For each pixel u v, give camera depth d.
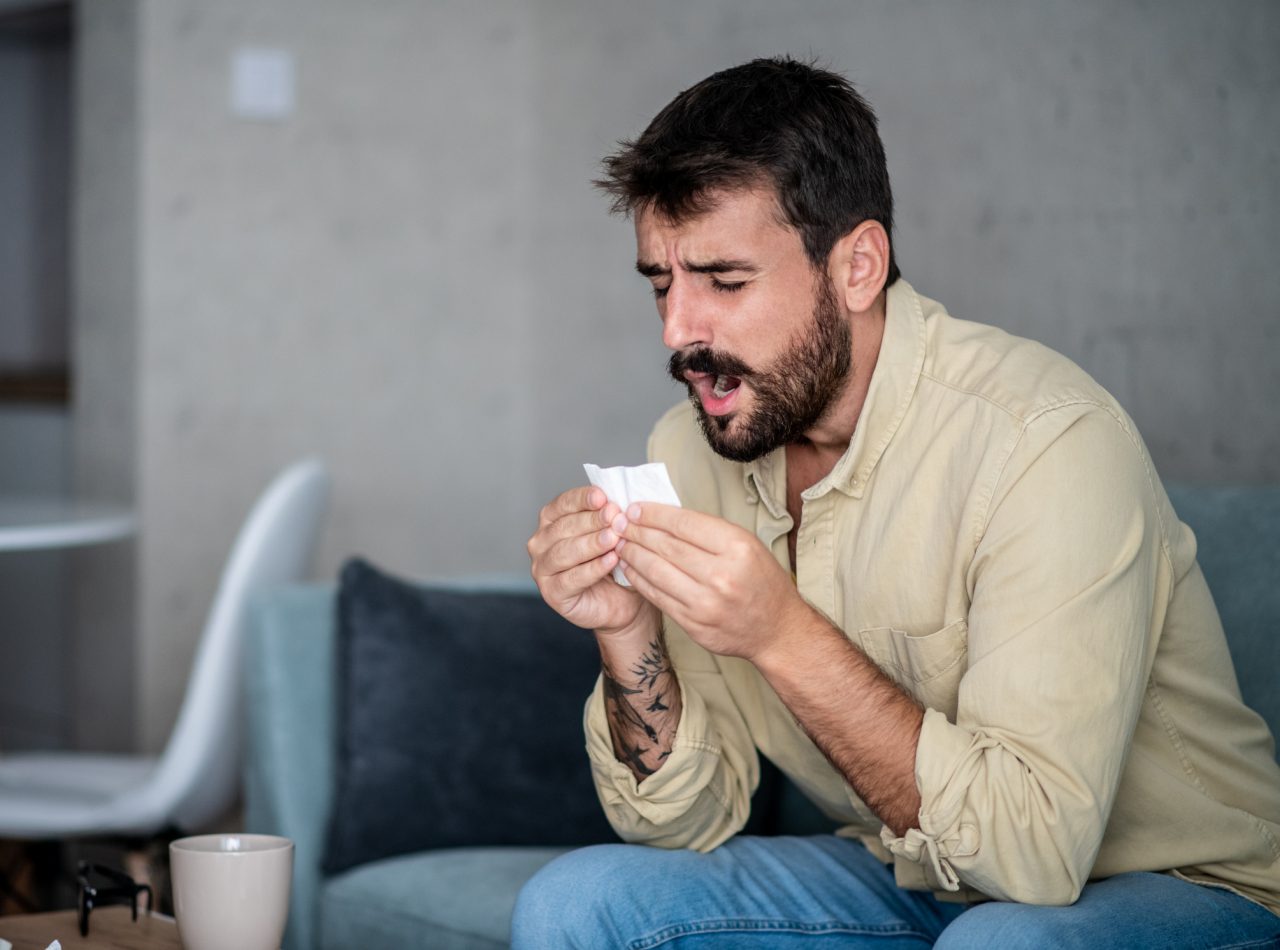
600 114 3.21
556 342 3.33
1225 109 2.17
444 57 3.38
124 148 3.43
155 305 3.36
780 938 1.32
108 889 1.35
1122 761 1.17
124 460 3.49
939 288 2.57
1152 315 2.27
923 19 2.57
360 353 3.40
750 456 1.33
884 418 1.35
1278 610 1.58
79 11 3.58
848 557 1.38
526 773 1.92
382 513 3.42
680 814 1.38
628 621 1.33
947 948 1.13
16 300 4.77
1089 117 2.34
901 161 2.62
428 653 1.94
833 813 1.53
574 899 1.28
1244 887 1.29
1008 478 1.23
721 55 2.95
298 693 1.97
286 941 1.91
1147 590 1.21
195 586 3.40
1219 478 2.19
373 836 1.87
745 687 1.50
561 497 1.31
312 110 3.37
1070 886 1.15
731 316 1.27
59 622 4.11
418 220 3.40
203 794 2.19
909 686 1.35
